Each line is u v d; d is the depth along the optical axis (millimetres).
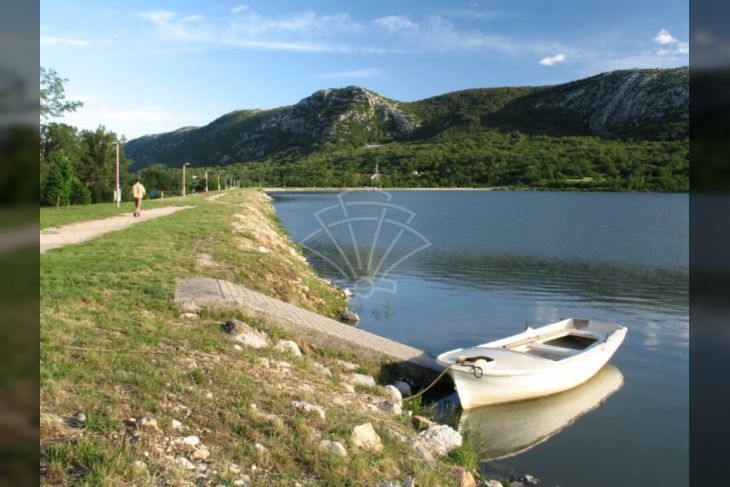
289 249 30281
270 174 153875
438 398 12211
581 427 11039
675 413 11820
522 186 139375
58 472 4578
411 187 140375
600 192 125688
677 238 46688
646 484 8812
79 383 6473
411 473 6555
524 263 33500
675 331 18719
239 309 11523
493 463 9398
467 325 19406
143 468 4859
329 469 5758
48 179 37562
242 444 5848
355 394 9375
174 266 15250
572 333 15781
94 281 12211
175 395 6660
